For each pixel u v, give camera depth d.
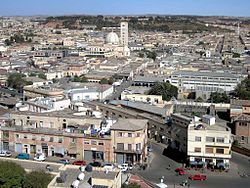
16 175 126.62
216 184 175.75
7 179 124.69
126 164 194.00
